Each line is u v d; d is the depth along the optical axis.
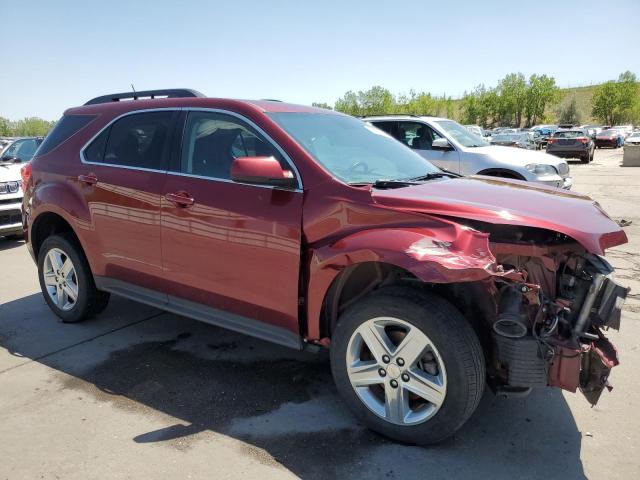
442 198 2.95
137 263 3.90
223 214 3.31
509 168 8.61
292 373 3.74
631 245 7.35
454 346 2.57
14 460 2.76
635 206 10.87
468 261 2.48
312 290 3.00
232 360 3.95
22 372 3.78
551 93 89.06
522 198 3.15
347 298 3.19
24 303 5.30
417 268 2.50
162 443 2.91
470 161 8.91
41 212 4.55
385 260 2.62
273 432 3.01
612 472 2.64
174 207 3.56
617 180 16.66
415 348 2.70
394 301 2.71
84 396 3.43
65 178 4.35
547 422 3.09
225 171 3.43
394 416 2.83
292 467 2.70
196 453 2.82
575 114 93.12
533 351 2.57
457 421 2.64
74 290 4.57
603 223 2.91
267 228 3.13
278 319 3.22
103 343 4.27
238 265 3.30
